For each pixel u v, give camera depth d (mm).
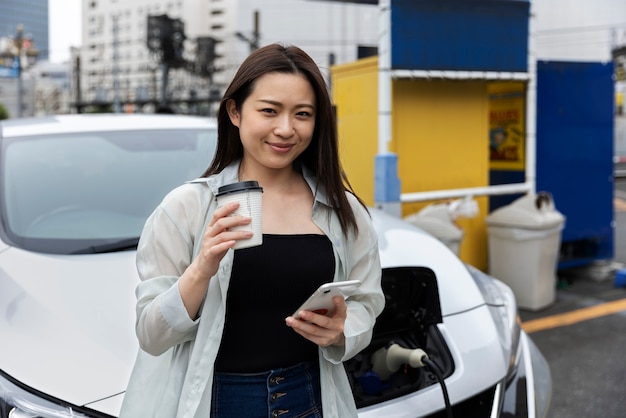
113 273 2418
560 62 5918
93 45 126438
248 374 1536
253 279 1488
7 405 1889
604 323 5008
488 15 5297
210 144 3465
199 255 1386
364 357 2395
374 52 6863
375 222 3084
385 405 2125
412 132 5344
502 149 6168
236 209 1354
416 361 2211
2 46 84188
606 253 6285
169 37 46656
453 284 2670
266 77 1488
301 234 1555
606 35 52312
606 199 6234
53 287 2338
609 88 6156
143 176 3182
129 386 1572
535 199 5148
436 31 5117
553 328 4902
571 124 6008
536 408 2473
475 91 5621
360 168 5633
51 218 2879
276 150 1509
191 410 1444
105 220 2885
